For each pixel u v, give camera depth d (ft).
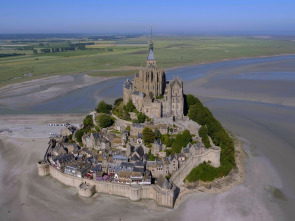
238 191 540.11
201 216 471.21
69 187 554.46
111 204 502.38
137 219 463.42
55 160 593.83
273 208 488.44
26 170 615.57
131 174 533.96
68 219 463.42
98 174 542.16
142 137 650.43
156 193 499.51
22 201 509.35
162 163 564.30
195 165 601.21
